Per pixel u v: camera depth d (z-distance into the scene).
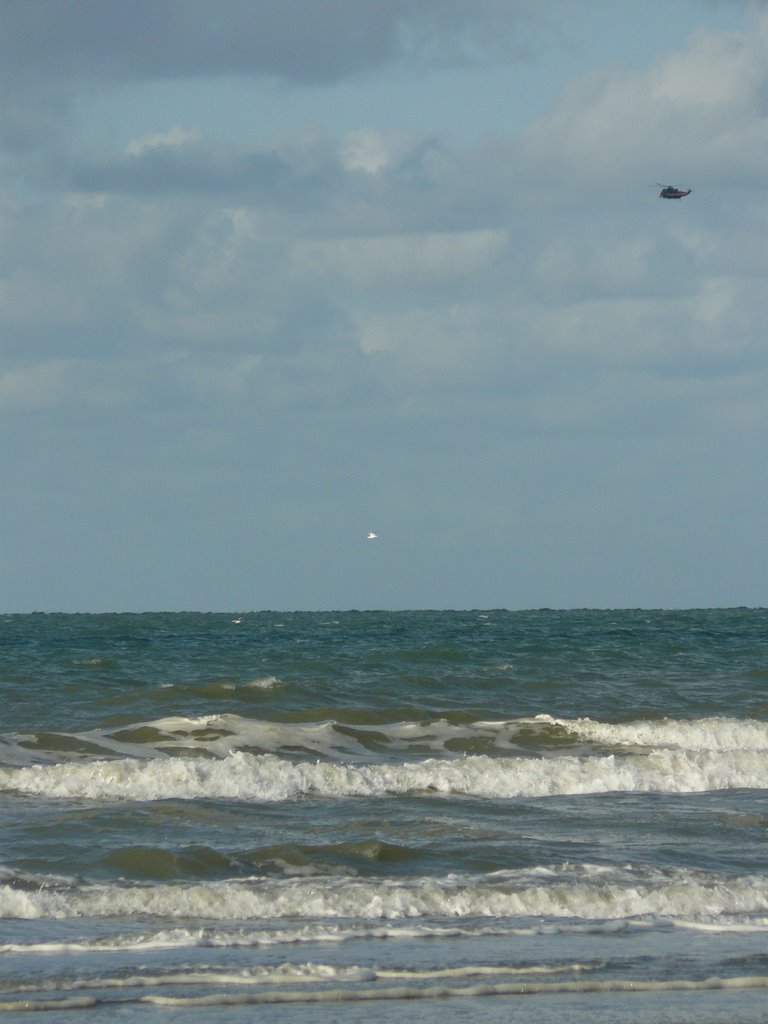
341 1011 28.17
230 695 91.44
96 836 47.12
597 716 84.94
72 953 32.72
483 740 75.31
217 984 30.00
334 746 72.19
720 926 36.91
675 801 57.62
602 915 38.12
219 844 46.06
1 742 69.31
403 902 38.69
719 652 141.88
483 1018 27.75
